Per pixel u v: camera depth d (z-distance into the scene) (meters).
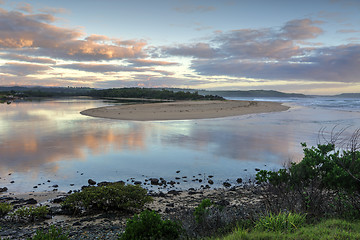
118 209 7.61
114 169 11.68
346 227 4.50
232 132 21.50
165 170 11.60
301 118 32.28
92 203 7.57
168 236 4.55
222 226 5.20
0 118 33.19
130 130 22.72
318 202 5.51
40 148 15.49
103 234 5.60
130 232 4.50
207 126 25.36
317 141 16.89
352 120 28.92
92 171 11.41
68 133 21.00
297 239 4.09
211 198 8.32
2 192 9.13
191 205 7.57
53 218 6.97
